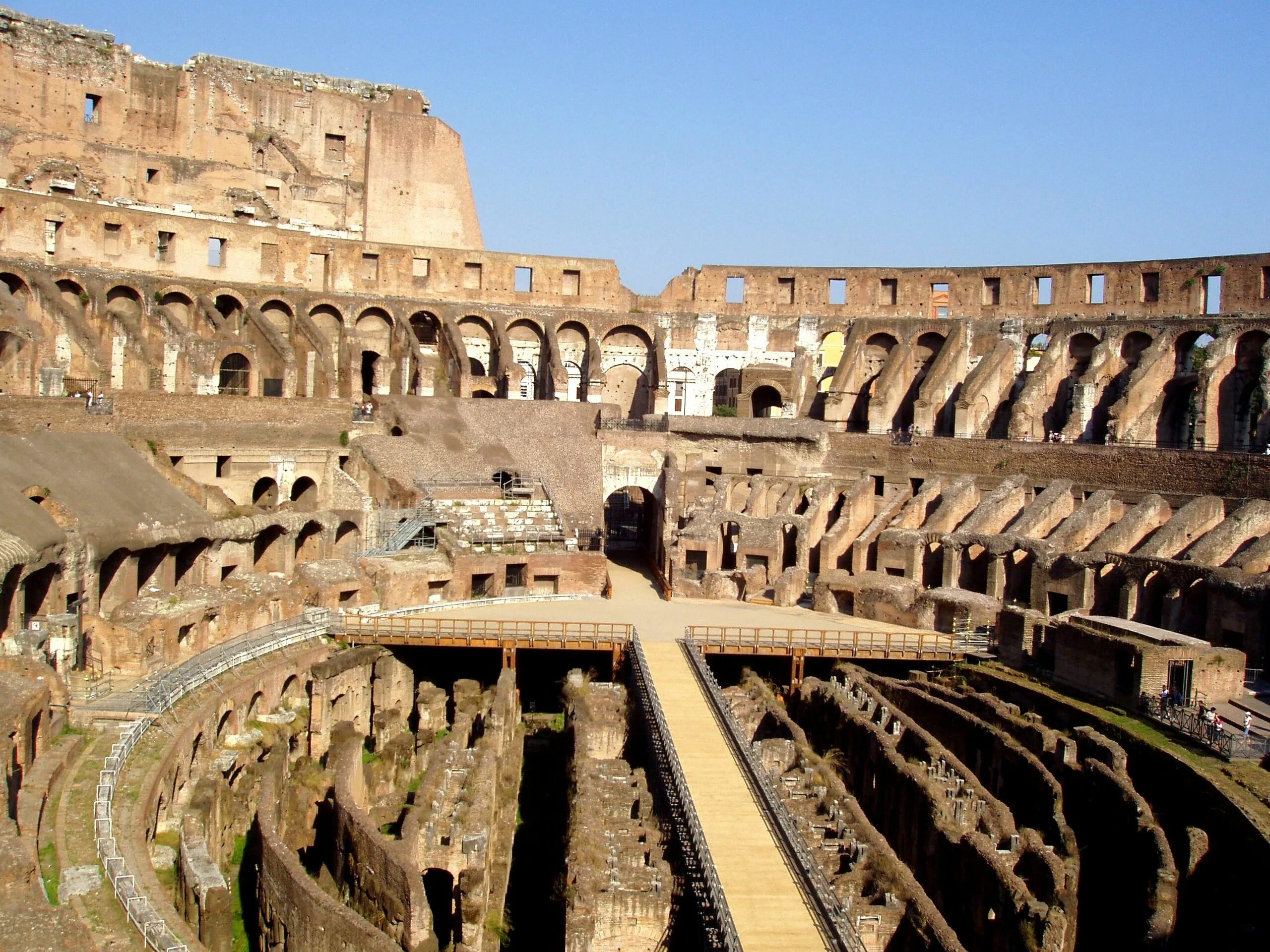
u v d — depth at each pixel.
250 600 55.44
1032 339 100.00
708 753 42.62
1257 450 72.94
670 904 31.80
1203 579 56.50
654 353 94.88
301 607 59.22
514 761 47.41
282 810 40.00
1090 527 67.56
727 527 79.12
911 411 91.62
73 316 71.19
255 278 86.31
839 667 57.19
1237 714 46.88
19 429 57.94
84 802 34.59
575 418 85.94
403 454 77.12
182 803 39.94
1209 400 76.44
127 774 36.91
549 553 69.50
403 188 97.62
